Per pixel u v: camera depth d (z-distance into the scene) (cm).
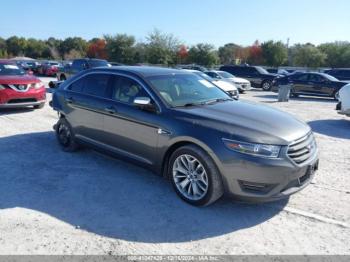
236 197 383
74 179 491
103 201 423
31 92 996
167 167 446
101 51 7688
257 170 363
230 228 365
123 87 502
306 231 361
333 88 1794
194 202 409
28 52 10212
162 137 430
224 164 376
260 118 417
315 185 486
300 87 1912
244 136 371
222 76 2169
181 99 470
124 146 490
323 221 382
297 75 1928
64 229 357
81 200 425
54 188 460
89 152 620
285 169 366
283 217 391
